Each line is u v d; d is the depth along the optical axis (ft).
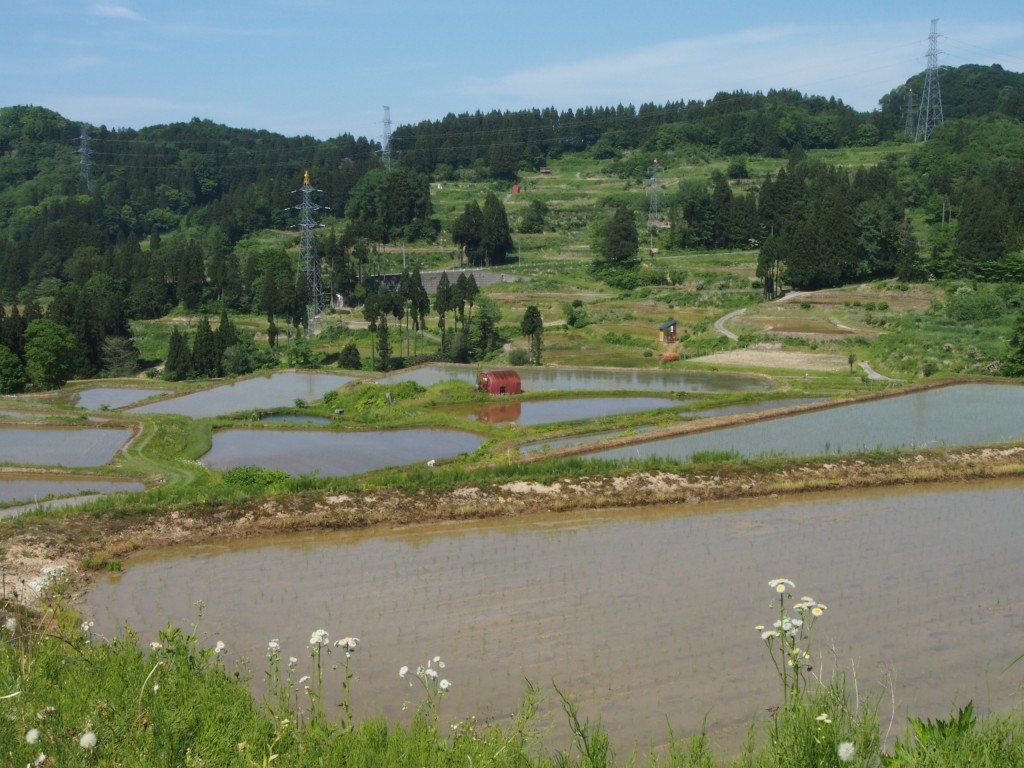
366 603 71.00
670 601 70.74
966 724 38.24
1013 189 466.70
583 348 353.51
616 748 48.47
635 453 129.08
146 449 155.33
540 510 98.73
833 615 67.92
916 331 295.28
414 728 42.47
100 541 86.02
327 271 523.70
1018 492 107.96
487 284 514.68
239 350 357.00
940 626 65.92
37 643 51.31
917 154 621.72
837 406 168.25
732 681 56.65
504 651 61.41
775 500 104.47
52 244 591.78
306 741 40.47
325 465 144.56
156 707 41.52
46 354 308.81
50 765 34.99
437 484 101.65
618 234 506.07
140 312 483.51
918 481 112.06
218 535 89.81
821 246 404.57
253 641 63.52
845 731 38.47
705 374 249.55
